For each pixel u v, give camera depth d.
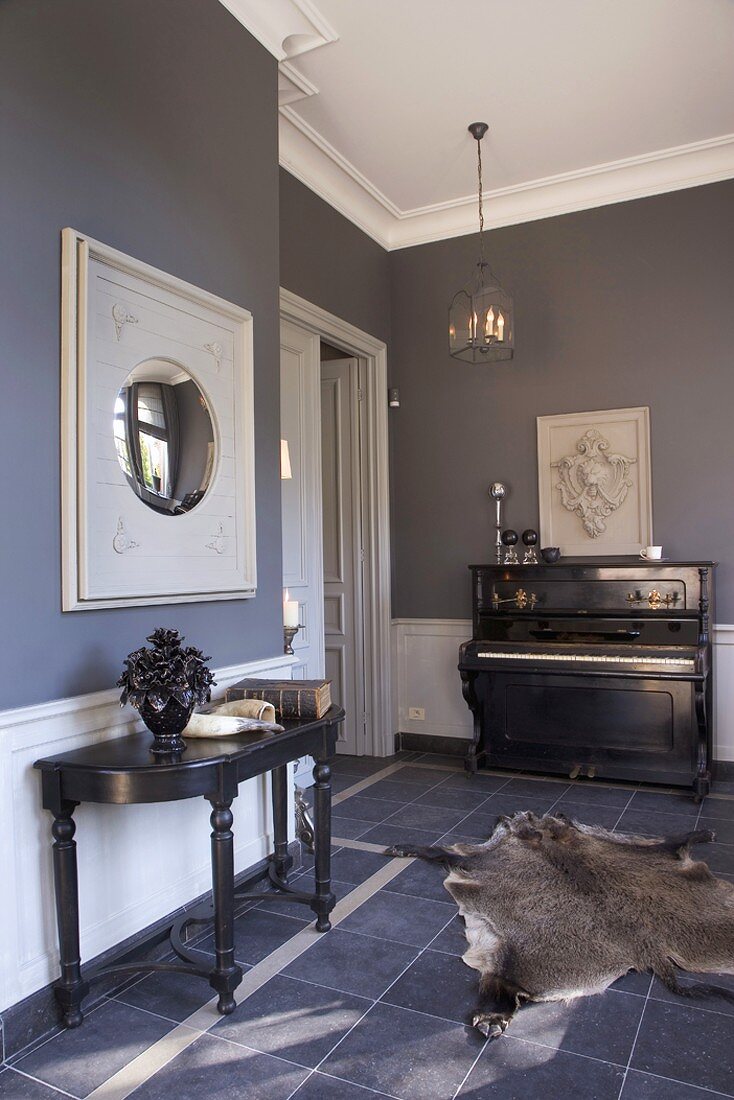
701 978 2.33
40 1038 2.05
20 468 2.07
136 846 2.44
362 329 5.03
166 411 2.60
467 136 4.29
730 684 4.45
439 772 4.76
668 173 4.65
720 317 4.54
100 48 2.38
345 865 3.25
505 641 4.67
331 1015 2.15
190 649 2.22
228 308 2.90
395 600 5.38
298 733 2.48
